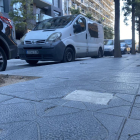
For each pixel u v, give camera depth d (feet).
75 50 27.30
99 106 6.38
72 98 7.39
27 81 11.23
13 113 5.96
